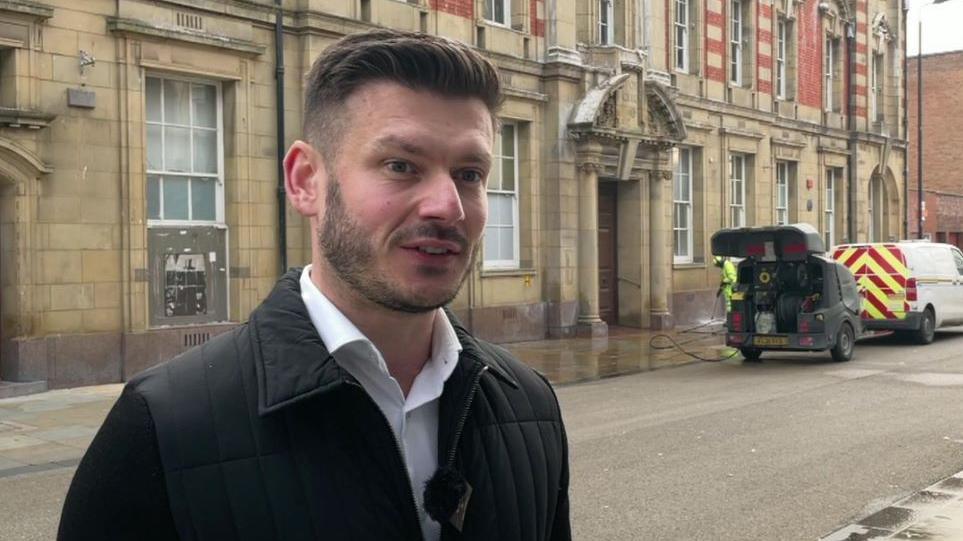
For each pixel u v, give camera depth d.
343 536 1.54
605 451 8.48
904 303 18.36
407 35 1.67
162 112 13.37
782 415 10.39
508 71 18.33
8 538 5.98
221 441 1.56
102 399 11.41
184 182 13.66
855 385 12.85
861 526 6.09
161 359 12.99
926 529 5.99
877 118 33.75
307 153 1.71
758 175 26.33
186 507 1.53
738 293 15.73
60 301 12.01
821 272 15.34
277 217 14.49
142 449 1.54
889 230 34.25
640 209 21.78
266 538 1.53
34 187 11.71
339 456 1.58
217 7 13.45
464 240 1.61
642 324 21.83
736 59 25.95
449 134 1.59
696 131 23.73
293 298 1.70
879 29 33.31
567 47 19.38
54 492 7.23
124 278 12.64
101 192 12.39
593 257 19.70
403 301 1.58
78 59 12.06
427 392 1.72
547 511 1.92
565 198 19.34
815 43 29.50
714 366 15.45
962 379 13.41
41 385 11.77
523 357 16.38
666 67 22.56
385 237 1.57
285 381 1.57
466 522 1.69
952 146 49.56
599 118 19.58
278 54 14.28
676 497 6.85
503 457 1.81
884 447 8.61
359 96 1.60
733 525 6.14
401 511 1.60
